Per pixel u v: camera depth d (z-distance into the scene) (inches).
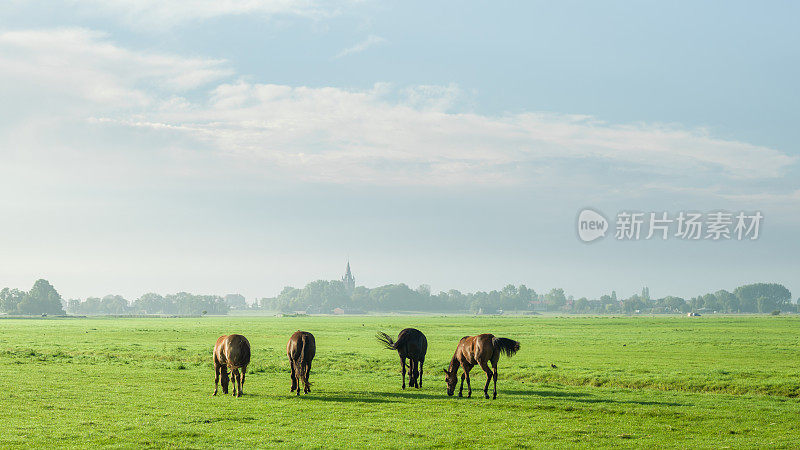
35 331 3351.4
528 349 2016.5
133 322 6038.4
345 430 743.1
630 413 870.4
